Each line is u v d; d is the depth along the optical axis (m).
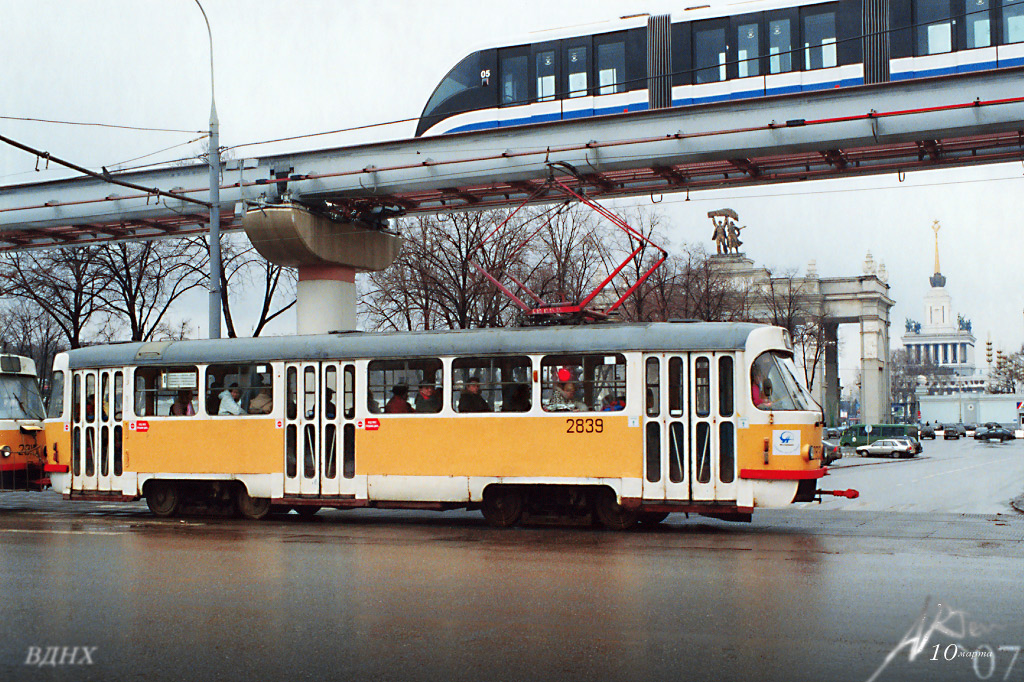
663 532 14.97
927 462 48.59
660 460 15.03
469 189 27.52
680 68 26.41
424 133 29.19
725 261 78.06
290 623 8.29
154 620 8.47
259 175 28.48
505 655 7.23
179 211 29.53
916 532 14.91
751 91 25.64
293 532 14.98
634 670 6.84
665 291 42.44
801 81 25.20
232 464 17.34
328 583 10.09
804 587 9.72
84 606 9.07
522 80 27.97
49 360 46.69
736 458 14.72
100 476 18.31
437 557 11.95
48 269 38.38
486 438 15.87
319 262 28.86
